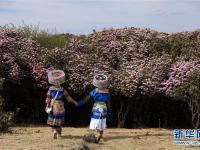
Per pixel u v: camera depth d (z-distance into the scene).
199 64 15.10
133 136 12.76
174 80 14.74
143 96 15.18
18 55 15.59
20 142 11.12
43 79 15.27
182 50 16.36
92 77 15.10
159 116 15.98
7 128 13.15
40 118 15.97
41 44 17.16
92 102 15.77
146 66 15.34
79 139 11.66
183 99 14.62
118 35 17.20
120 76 15.12
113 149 10.65
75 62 15.54
